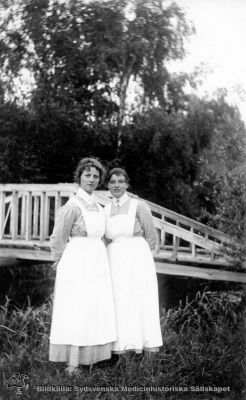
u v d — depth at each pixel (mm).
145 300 2807
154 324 2799
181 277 3951
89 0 4113
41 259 4125
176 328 3611
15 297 4055
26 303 4031
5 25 4129
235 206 3873
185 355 3146
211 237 4000
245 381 3064
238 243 3811
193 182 4082
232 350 3291
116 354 3002
